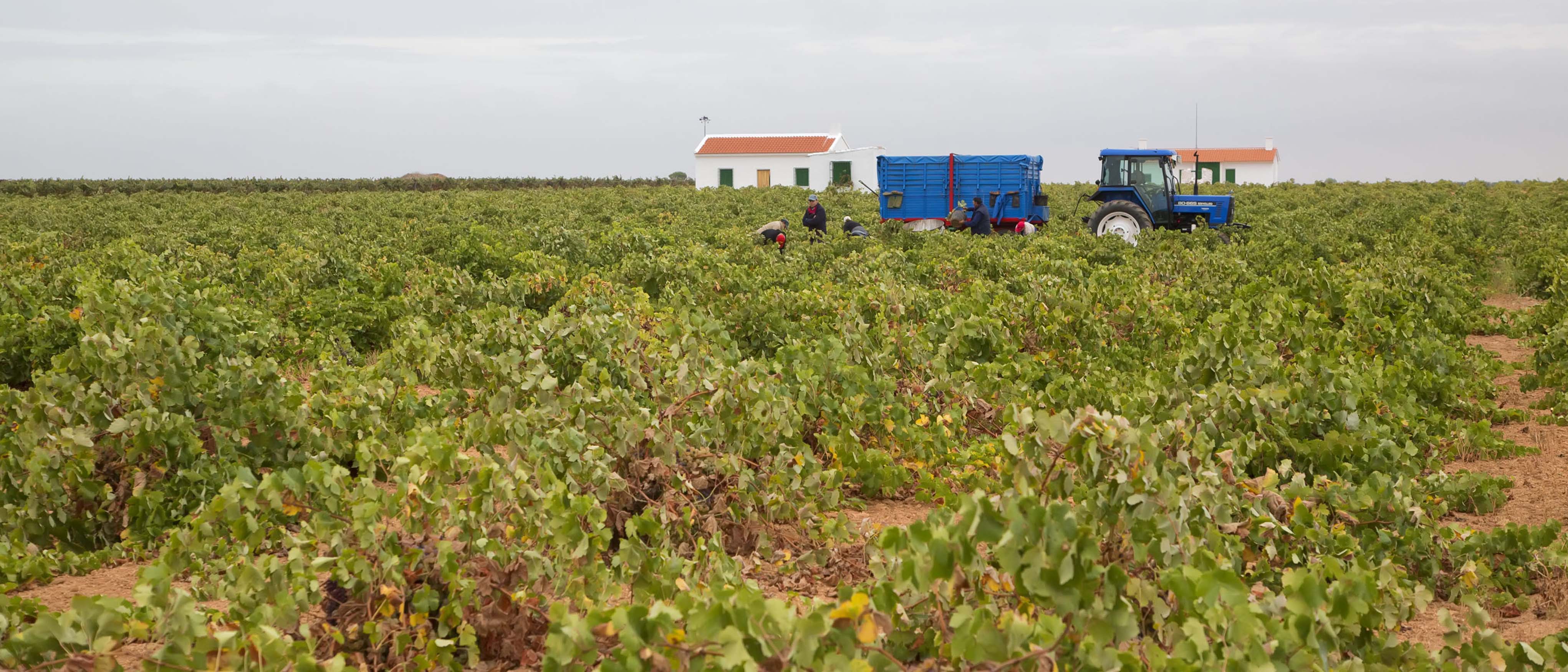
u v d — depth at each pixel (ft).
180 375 21.25
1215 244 69.15
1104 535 13.61
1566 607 16.47
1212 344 25.46
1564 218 94.73
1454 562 17.79
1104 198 78.89
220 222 96.84
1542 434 26.84
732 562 16.83
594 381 24.39
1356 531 18.47
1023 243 66.44
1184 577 11.77
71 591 16.96
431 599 13.25
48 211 109.40
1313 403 23.34
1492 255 69.21
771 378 23.95
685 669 10.61
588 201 129.59
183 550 14.64
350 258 53.42
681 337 24.32
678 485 18.66
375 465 19.13
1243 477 18.29
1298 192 141.28
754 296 38.88
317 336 35.32
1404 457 22.35
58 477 18.57
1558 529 17.88
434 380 26.45
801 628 10.36
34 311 34.83
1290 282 47.57
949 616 12.23
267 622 12.28
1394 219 89.51
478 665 13.58
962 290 46.01
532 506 15.14
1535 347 35.17
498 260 54.49
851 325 29.01
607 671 10.46
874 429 24.32
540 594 14.33
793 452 21.21
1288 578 12.00
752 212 115.55
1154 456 13.64
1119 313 35.86
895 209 84.74
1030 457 14.40
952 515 12.00
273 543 17.10
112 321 23.04
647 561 15.37
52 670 11.26
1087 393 24.18
